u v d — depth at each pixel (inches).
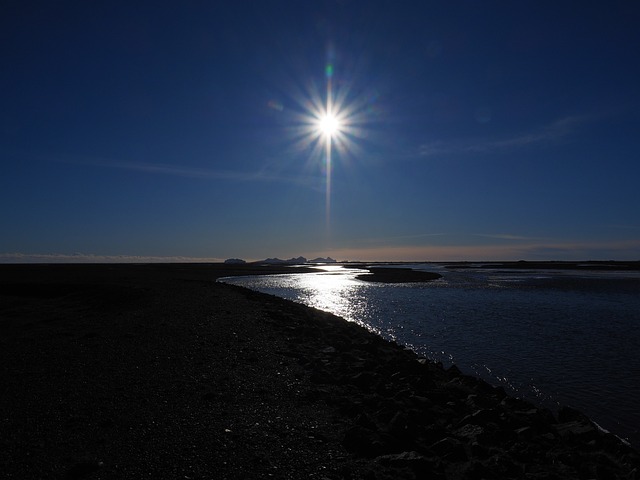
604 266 5605.3
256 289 2142.0
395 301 1536.7
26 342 606.2
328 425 333.1
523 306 1357.0
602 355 700.7
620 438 395.9
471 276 3277.6
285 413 355.9
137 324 750.5
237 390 409.7
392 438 303.4
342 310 1299.2
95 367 477.4
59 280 1919.3
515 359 679.7
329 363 543.2
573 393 518.6
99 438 296.4
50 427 315.3
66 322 794.2
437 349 754.8
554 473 281.1
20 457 268.4
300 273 3865.7
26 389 400.5
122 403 366.3
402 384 490.6
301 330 770.8
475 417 371.6
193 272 3528.5
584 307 1323.8
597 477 280.4
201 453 276.4
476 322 1040.8
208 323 778.8
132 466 257.9
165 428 315.6
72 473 248.4
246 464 263.4
